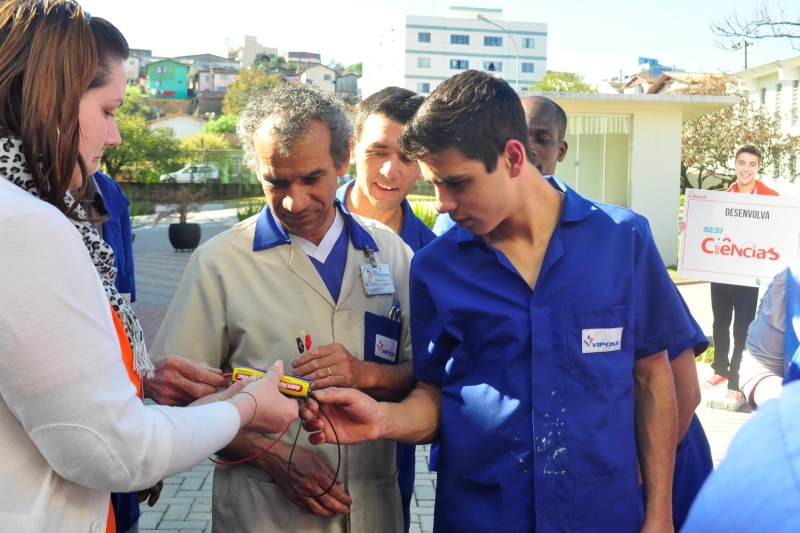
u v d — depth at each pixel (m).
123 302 1.66
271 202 2.20
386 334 2.38
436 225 3.60
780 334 2.39
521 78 103.50
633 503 1.94
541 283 1.92
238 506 2.23
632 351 1.96
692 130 25.94
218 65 123.12
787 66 30.80
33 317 1.24
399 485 2.70
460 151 1.78
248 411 1.67
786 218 5.66
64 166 1.36
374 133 3.12
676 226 15.50
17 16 1.33
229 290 2.26
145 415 1.40
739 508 0.84
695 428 2.56
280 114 2.05
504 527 1.91
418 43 100.31
